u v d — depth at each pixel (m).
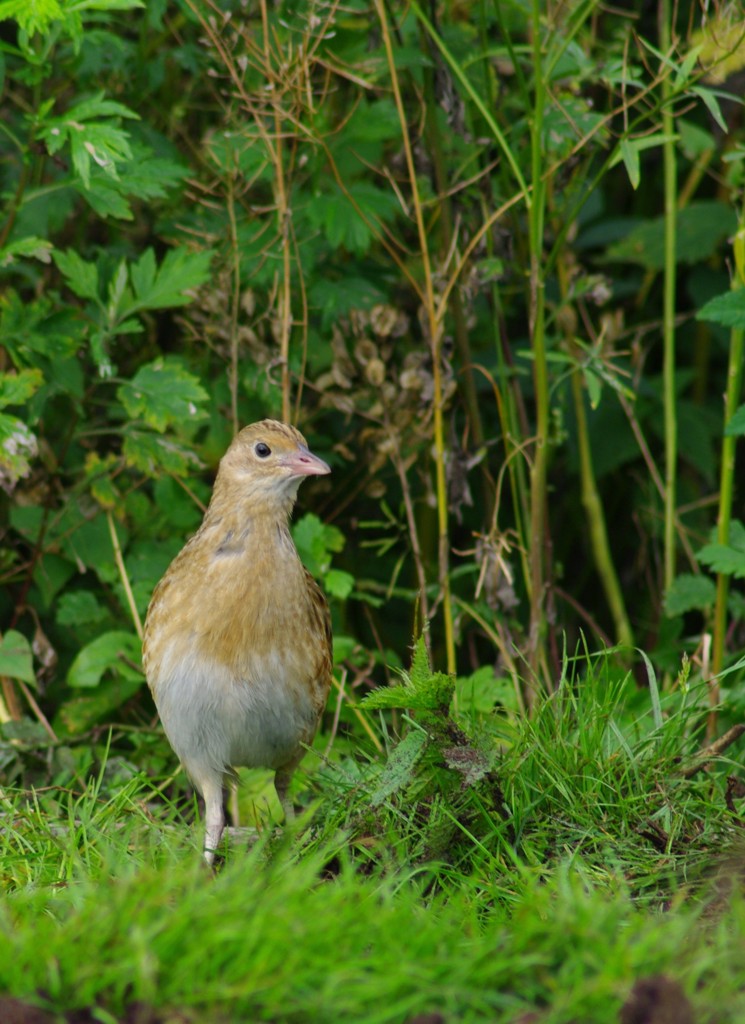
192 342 11.35
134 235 11.71
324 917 5.58
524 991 5.44
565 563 13.84
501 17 10.14
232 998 5.16
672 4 12.22
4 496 10.92
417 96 10.35
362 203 10.33
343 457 12.20
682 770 8.02
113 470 10.84
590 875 7.07
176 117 11.45
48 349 9.79
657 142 8.98
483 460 10.88
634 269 14.27
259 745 8.12
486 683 9.76
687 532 12.41
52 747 9.75
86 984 5.11
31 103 11.40
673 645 10.72
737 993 5.39
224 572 7.87
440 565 10.23
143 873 6.04
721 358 14.25
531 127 9.65
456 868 7.29
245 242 10.58
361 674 10.58
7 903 6.27
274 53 9.92
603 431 12.70
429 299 9.88
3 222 10.52
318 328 11.61
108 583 11.12
